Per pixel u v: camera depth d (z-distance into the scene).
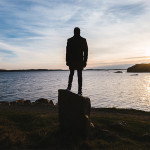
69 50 10.04
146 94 64.50
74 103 9.80
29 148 9.20
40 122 12.90
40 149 9.08
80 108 9.70
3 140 9.83
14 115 15.12
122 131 11.64
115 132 11.34
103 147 9.15
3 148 9.19
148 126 12.79
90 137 10.02
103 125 12.16
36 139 10.13
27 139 10.09
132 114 22.12
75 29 10.05
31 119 13.90
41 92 70.69
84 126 9.67
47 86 97.31
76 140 9.52
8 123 12.86
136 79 159.25
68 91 9.99
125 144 9.63
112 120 13.73
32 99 53.88
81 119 9.70
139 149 9.11
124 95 61.72
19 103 30.97
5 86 97.44
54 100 51.78
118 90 77.06
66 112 10.02
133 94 64.44
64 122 10.09
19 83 121.50
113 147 9.18
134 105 43.97
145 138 10.70
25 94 65.00
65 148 9.04
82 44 10.02
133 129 11.88
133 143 9.84
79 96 9.72
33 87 91.62
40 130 11.10
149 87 90.31
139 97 57.25
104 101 49.53
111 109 24.47
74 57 9.98
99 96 59.16
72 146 9.09
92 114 20.05
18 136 10.32
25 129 11.81
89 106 10.30
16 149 9.07
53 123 12.50
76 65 10.01
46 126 11.99
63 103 10.10
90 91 73.25
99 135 10.44
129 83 116.31
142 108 40.34
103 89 80.94
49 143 9.51
